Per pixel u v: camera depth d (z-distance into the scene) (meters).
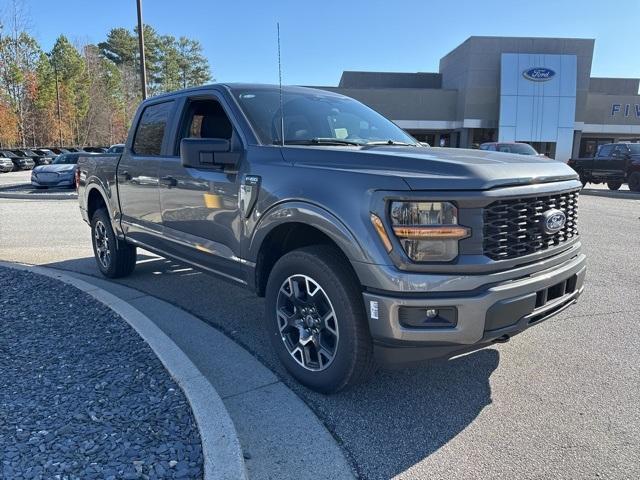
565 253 3.33
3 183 23.17
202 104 4.48
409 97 44.31
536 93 42.00
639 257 7.59
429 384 3.54
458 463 2.69
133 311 4.54
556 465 2.67
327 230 3.03
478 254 2.79
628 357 3.97
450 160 2.94
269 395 3.34
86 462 2.48
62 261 7.11
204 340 4.22
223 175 3.89
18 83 60.38
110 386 3.23
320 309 3.25
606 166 21.34
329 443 2.84
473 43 42.03
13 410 2.94
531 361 3.90
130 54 80.44
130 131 5.39
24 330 4.15
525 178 2.94
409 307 2.77
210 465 2.44
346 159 3.19
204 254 4.20
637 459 2.71
